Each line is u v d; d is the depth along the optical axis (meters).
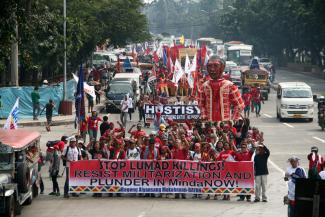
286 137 40.78
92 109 51.78
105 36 77.06
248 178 24.02
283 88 50.41
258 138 27.19
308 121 49.91
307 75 107.88
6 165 20.70
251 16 129.00
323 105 44.75
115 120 48.66
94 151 25.14
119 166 24.42
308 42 106.25
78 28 51.34
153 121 44.41
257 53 136.88
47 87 48.47
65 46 48.91
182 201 23.88
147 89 58.97
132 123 46.78
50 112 42.03
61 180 27.88
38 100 45.28
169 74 57.81
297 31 105.44
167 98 48.78
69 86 54.84
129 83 56.75
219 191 24.19
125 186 24.45
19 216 21.22
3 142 20.94
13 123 26.23
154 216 21.23
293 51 132.62
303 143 38.16
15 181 20.86
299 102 49.25
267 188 26.17
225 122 30.62
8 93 45.38
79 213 21.73
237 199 24.38
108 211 22.03
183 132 26.61
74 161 24.38
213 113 31.36
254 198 24.62
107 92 54.94
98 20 72.25
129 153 24.83
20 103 46.00
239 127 31.20
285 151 35.22
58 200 23.92
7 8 25.30
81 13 63.22
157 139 25.36
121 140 25.50
